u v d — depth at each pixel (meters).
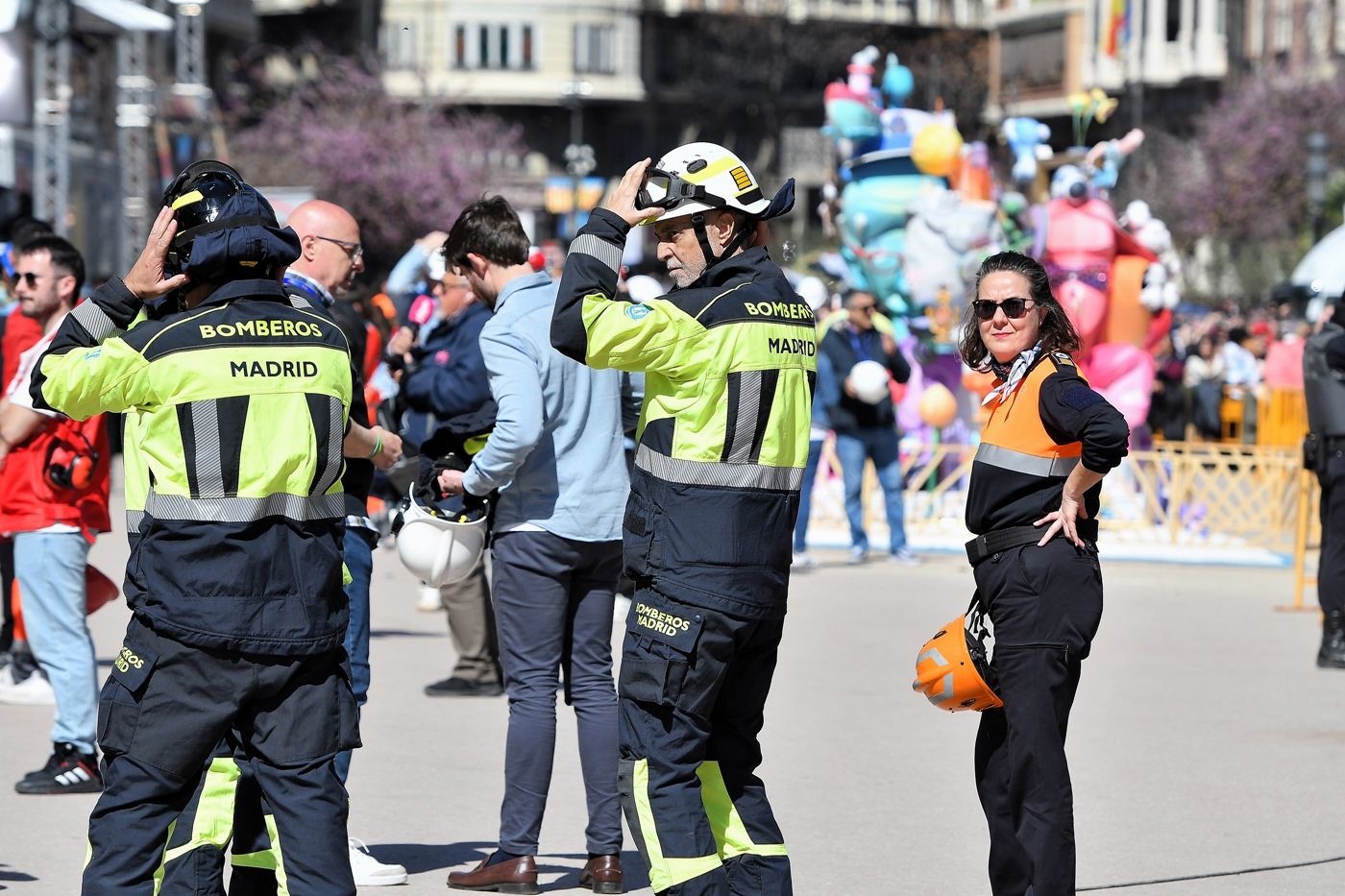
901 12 153.88
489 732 16.78
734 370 9.28
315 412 8.70
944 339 34.56
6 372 17.36
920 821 13.63
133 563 8.66
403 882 11.90
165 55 98.75
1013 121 35.12
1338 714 17.83
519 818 11.77
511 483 11.81
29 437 14.05
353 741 8.85
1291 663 20.81
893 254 35.50
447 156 119.00
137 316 9.00
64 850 12.51
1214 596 26.75
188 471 8.49
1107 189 34.72
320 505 8.79
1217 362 48.91
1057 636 9.97
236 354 8.57
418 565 12.05
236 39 122.88
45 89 42.47
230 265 8.79
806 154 137.00
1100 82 144.25
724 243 9.57
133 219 56.34
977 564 10.25
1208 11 136.75
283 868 8.69
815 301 29.44
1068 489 9.87
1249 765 15.56
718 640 9.26
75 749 14.27
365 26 145.00
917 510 33.88
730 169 9.53
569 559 11.78
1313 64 117.44
